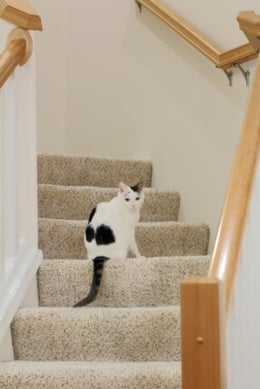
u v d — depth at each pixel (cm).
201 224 298
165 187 343
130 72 379
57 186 305
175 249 292
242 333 126
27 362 208
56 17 443
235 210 129
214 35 299
